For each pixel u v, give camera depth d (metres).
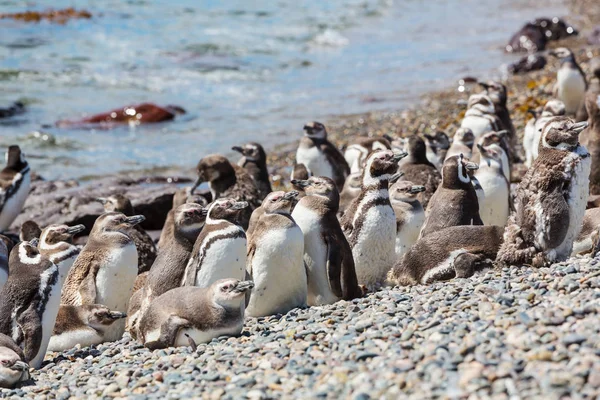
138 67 44.81
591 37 45.16
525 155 27.28
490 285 13.09
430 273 15.10
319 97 39.72
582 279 12.51
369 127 33.34
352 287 15.60
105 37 50.28
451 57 46.28
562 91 31.34
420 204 17.77
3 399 11.95
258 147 24.34
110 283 15.66
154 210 24.48
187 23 54.50
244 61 46.75
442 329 11.24
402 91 39.31
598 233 14.98
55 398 11.91
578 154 14.44
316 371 10.80
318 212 15.63
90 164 31.47
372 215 16.22
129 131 35.50
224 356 11.99
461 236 15.05
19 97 39.12
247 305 15.02
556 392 9.03
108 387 11.72
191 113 37.94
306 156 25.41
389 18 58.69
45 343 13.70
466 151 22.34
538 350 9.93
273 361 11.40
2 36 49.28
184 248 15.23
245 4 60.84
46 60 45.16
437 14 59.94
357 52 49.12
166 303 13.55
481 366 9.79
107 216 16.00
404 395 9.61
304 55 48.50
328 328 12.61
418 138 21.33
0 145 33.16
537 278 13.17
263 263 14.99
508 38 50.22
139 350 13.63
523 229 14.62
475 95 26.25
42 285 13.66
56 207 24.89
